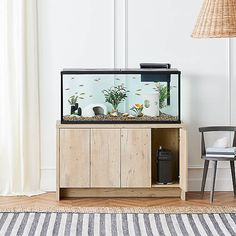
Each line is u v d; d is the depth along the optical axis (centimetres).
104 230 744
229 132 904
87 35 891
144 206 834
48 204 841
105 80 855
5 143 888
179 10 892
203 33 651
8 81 877
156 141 889
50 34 888
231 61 900
